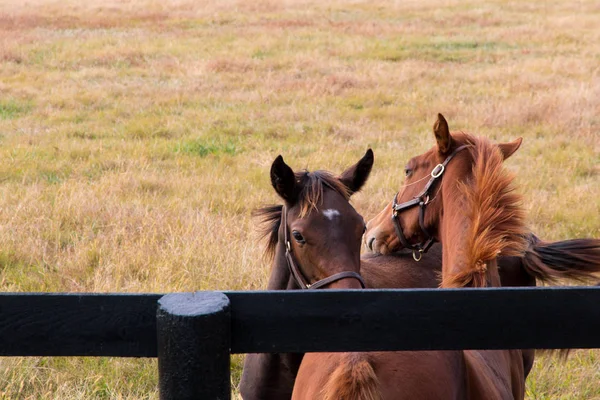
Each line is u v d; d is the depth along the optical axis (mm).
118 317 3043
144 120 19625
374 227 6430
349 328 3086
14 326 3016
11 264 10391
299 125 19188
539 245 5773
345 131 18484
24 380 7422
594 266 5566
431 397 3605
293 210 5023
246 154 16594
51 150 16531
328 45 32812
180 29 38062
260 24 39906
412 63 28297
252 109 21188
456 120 19703
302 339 3088
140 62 28703
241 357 8203
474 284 4469
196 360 2867
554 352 6008
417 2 49844
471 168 5340
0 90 23531
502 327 3109
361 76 25422
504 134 18547
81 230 11680
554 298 3090
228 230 11367
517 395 5125
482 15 43031
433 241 5887
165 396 2930
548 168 15430
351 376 3500
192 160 15953
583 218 12508
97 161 15680
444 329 3104
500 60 29391
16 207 12227
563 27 38125
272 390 5211
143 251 10492
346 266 4742
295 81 24516
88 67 27906
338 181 5129
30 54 29969
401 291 3066
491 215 4680
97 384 7527
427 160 5832
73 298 3012
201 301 2941
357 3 49438
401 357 3695
